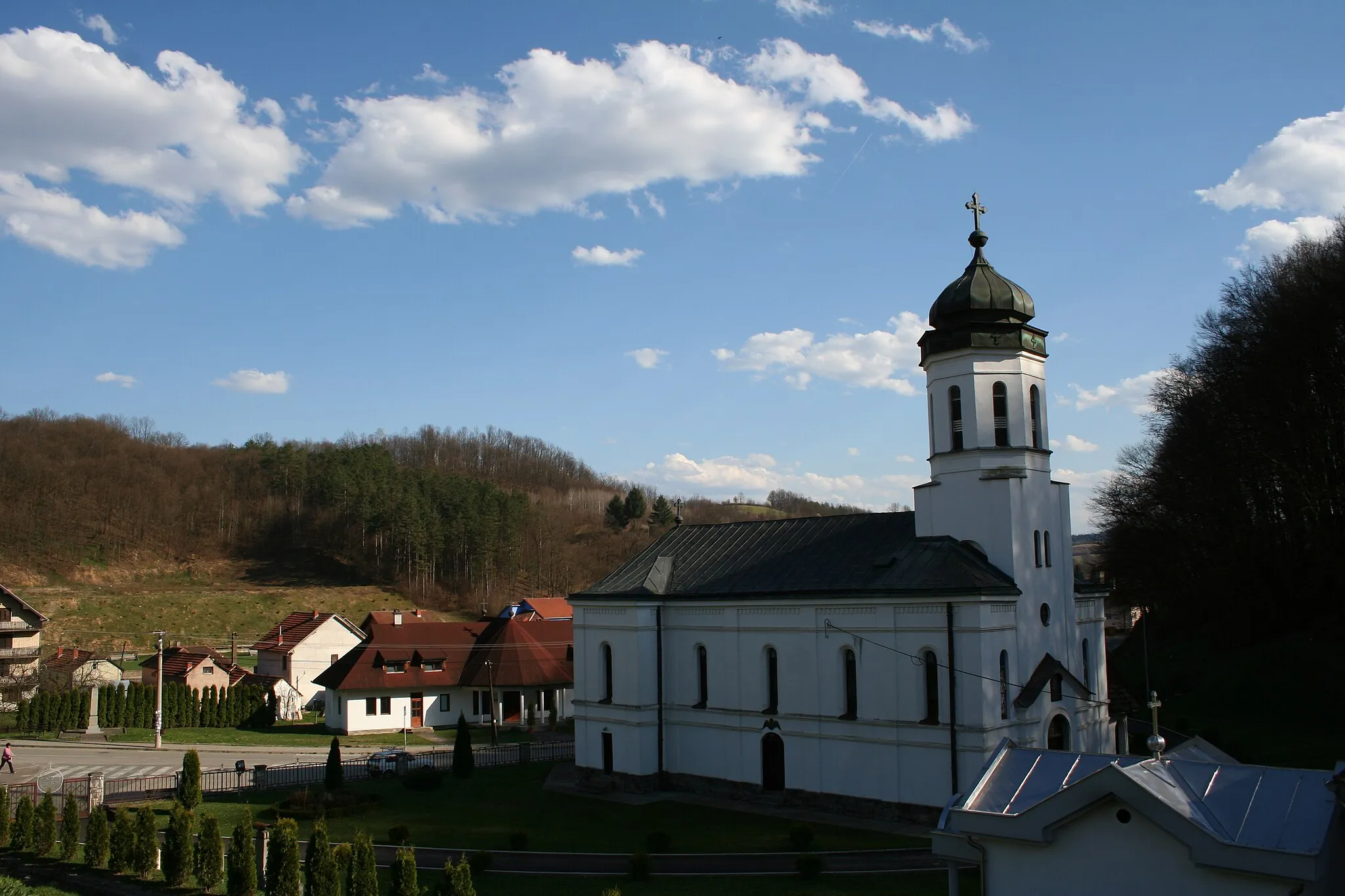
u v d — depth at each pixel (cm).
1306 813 2177
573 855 4128
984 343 4794
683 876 3756
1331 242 7075
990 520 4662
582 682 5756
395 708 8512
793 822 4588
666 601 5506
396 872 3012
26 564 16775
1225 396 7238
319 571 18212
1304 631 6994
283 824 3403
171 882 3675
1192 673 7406
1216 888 2161
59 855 4119
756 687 5094
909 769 4472
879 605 4619
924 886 3500
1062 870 2388
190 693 8719
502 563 17838
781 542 5491
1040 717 4484
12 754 7062
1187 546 7794
